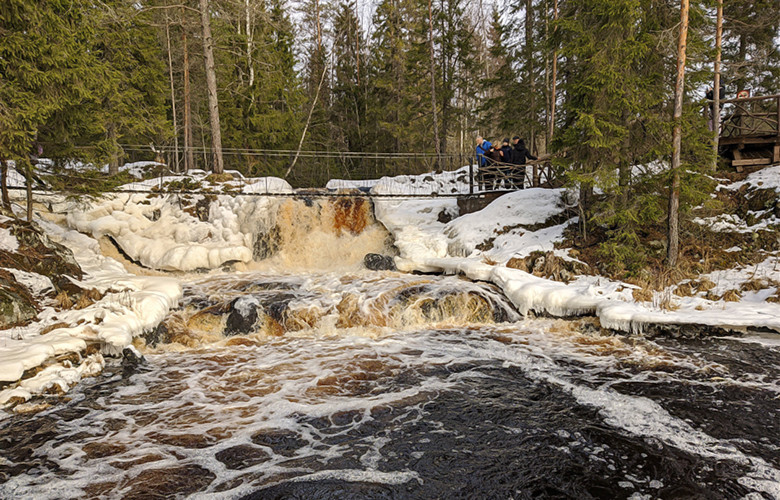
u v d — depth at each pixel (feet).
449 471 16.34
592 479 15.71
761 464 16.33
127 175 59.00
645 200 34.78
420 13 97.50
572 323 32.27
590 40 35.37
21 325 25.72
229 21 80.94
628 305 31.22
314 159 100.68
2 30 29.09
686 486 15.24
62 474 16.07
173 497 14.88
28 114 28.94
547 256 38.40
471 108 125.80
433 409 21.09
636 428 19.03
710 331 28.60
